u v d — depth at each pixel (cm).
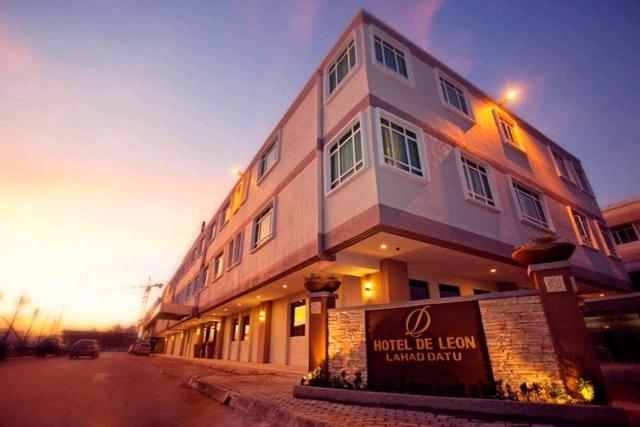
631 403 512
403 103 1030
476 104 1373
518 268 1216
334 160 1050
